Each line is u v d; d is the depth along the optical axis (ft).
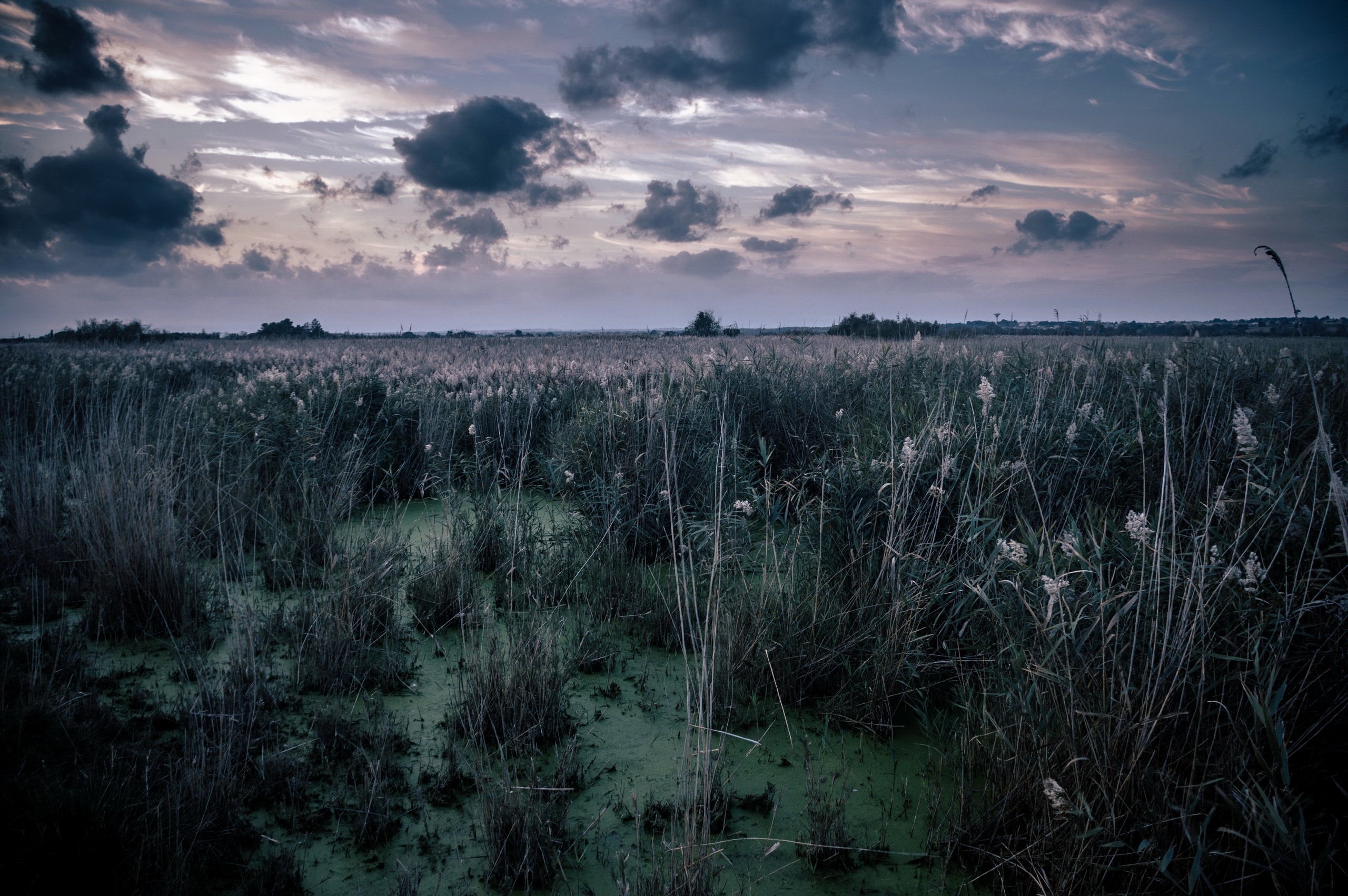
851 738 12.30
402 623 16.62
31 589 16.12
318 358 62.34
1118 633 9.66
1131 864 7.86
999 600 11.81
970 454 15.35
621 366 42.47
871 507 14.71
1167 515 11.84
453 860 9.42
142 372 42.88
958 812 9.94
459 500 21.24
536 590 16.83
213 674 13.62
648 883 8.35
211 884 8.77
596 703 13.47
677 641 15.46
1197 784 8.54
